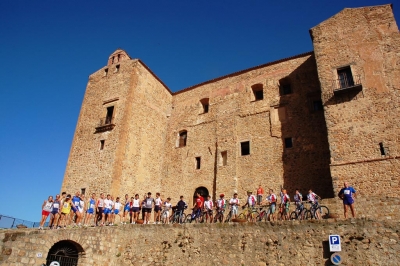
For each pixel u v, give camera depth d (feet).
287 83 78.18
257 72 82.48
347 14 66.13
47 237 42.96
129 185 72.49
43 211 47.65
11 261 38.60
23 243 40.27
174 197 79.20
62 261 45.24
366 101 56.18
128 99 78.89
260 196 57.82
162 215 55.83
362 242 35.73
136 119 79.46
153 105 87.30
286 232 39.96
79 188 73.41
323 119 67.72
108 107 81.76
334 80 60.75
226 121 80.43
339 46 63.72
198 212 53.06
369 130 53.93
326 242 37.35
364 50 60.70
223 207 51.21
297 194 47.29
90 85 90.89
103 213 54.65
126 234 52.01
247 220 47.55
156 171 82.74
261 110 76.64
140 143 79.15
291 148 68.74
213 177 75.97
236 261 41.47
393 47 58.13
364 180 50.96
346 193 41.81
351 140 54.65
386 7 62.39
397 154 50.03
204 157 79.82
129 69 84.33
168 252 47.03
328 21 67.62
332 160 54.80
